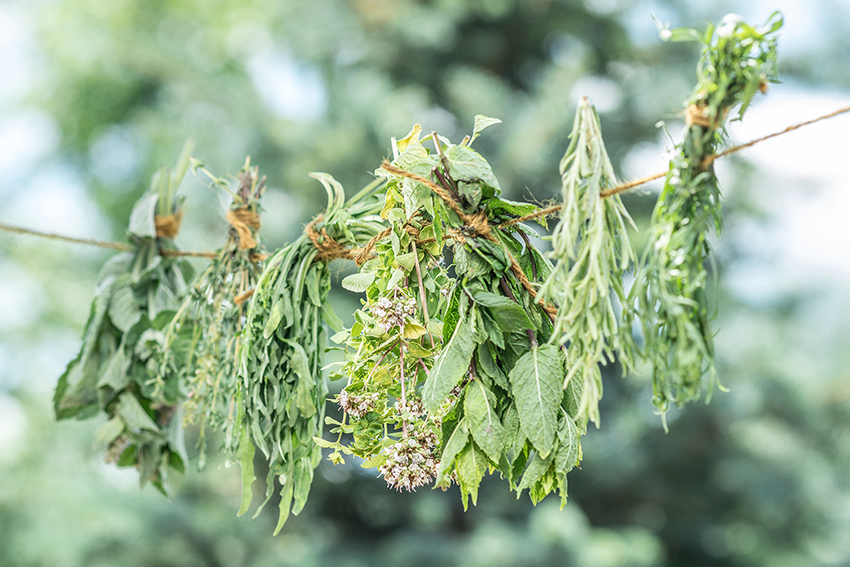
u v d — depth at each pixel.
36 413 6.53
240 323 1.43
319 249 1.26
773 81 0.80
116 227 7.40
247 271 1.46
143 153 7.60
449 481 1.02
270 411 1.24
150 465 1.55
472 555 4.68
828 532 5.89
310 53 5.52
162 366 1.46
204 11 6.70
